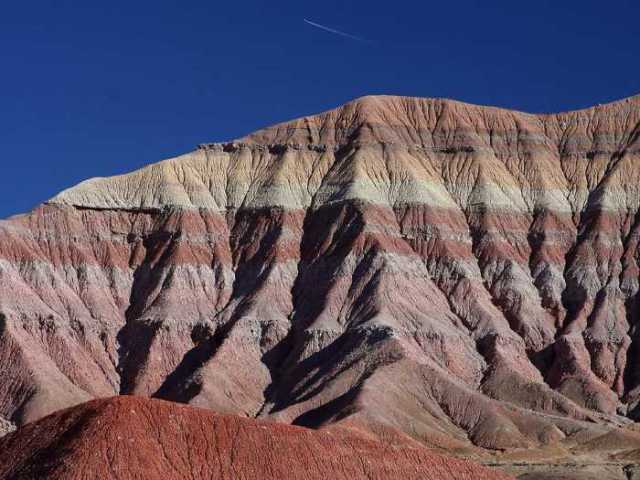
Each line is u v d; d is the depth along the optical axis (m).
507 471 167.00
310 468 116.25
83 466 107.00
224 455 113.25
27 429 113.06
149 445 110.50
